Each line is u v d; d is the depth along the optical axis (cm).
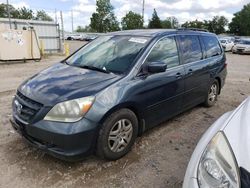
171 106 417
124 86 326
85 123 288
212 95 571
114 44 412
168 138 411
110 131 316
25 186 284
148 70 356
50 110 288
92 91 302
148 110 366
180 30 462
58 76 348
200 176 189
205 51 523
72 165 323
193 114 526
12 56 1359
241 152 181
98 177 303
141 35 409
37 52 1474
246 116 224
